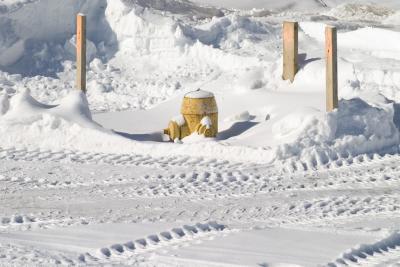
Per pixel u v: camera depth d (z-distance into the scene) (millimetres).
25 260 21312
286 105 37594
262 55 58438
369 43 63188
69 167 32438
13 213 26719
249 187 29359
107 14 62344
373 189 29000
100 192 29094
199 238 23141
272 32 65875
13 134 35812
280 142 33438
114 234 23547
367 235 23266
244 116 37312
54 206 27500
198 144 33469
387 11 84625
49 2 59531
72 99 36625
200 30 62156
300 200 27719
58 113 35969
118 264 21000
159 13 69625
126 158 33469
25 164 32969
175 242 22812
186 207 27094
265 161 32250
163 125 39062
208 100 35406
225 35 62781
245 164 32094
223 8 86250
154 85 52750
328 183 29797
